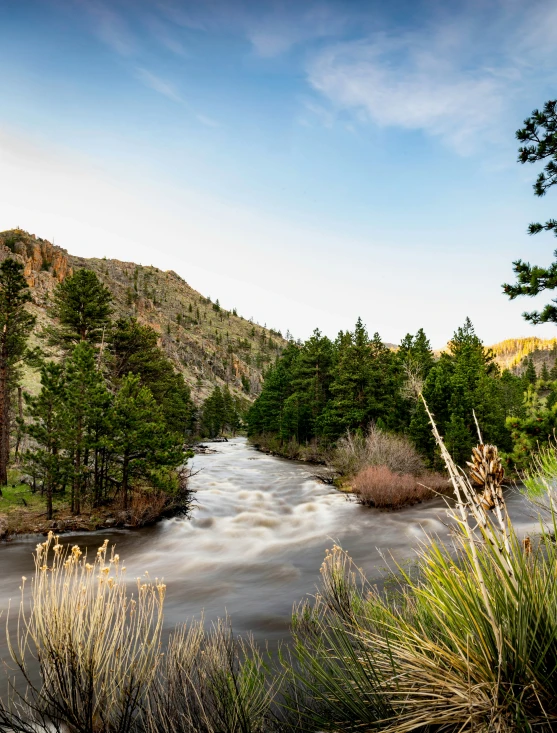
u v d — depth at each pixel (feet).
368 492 70.74
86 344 67.21
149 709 9.07
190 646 12.84
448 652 7.18
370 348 145.89
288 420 179.83
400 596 13.91
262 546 50.14
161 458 65.31
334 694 9.12
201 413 350.64
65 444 62.18
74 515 62.95
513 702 5.91
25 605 28.81
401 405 118.21
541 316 26.55
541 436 22.08
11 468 100.99
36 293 438.40
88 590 9.66
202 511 70.03
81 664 9.09
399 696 7.87
